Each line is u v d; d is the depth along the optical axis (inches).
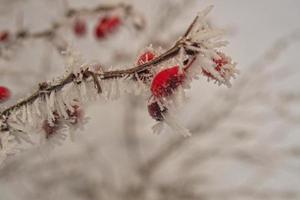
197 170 36.7
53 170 33.6
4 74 22.2
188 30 10.6
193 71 10.6
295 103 37.8
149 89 11.1
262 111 37.6
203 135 36.9
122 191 36.0
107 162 36.2
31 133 12.1
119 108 36.8
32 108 11.9
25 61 25.5
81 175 35.1
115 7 22.5
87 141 35.3
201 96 37.9
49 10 27.7
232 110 37.5
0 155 11.9
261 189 36.0
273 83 38.3
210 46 10.4
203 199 36.0
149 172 36.6
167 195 36.2
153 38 33.7
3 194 32.2
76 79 11.6
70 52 11.9
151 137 37.4
